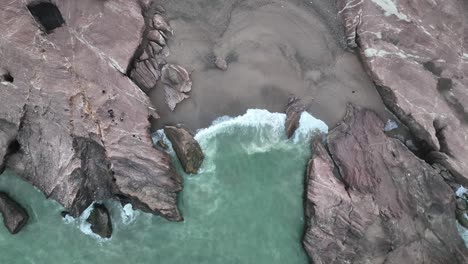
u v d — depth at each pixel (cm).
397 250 3556
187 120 3694
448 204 3734
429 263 3597
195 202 3638
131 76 3603
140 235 3538
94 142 3375
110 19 3541
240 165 3747
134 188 3450
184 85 3678
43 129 3375
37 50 3334
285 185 3759
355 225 3550
